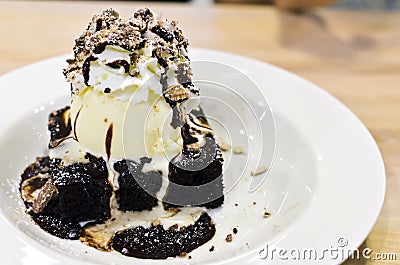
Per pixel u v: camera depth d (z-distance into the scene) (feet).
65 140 1.29
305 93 1.49
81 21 1.89
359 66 1.75
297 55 1.79
